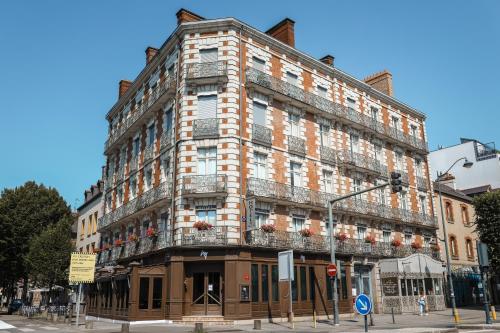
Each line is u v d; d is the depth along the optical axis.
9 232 42.25
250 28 27.16
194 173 24.39
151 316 23.12
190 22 26.55
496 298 42.78
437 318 25.25
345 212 29.50
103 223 35.97
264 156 26.33
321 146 29.75
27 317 32.50
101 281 29.97
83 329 19.94
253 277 23.14
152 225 27.47
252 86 26.05
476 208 35.41
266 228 24.19
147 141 30.59
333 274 21.11
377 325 20.59
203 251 22.77
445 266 37.81
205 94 25.61
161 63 30.02
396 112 38.12
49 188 47.34
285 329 18.81
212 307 22.78
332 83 32.22
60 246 35.69
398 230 34.59
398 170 36.44
